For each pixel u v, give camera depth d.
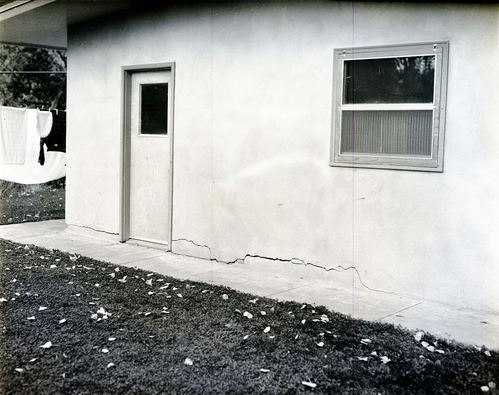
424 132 5.13
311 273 5.90
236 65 6.36
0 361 3.89
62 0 7.04
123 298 5.34
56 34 9.13
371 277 5.48
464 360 3.90
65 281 5.93
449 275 5.02
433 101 5.02
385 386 3.53
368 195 5.46
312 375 3.69
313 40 5.74
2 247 7.56
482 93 4.78
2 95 15.07
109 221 8.02
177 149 7.03
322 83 5.71
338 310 4.93
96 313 4.91
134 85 7.63
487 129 4.78
